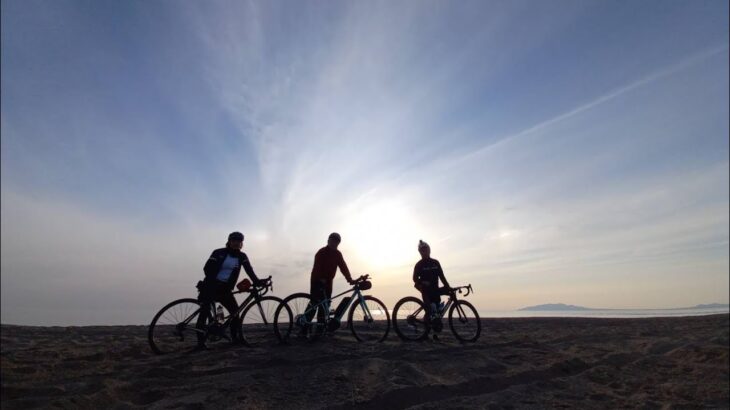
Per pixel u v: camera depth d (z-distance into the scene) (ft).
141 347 20.94
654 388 18.65
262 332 21.71
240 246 21.15
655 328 37.47
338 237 22.99
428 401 14.79
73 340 26.04
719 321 42.27
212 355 18.70
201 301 20.08
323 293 22.09
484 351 22.16
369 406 13.98
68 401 12.86
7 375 15.76
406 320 23.94
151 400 13.99
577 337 30.99
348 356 19.02
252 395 14.12
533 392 16.88
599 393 17.61
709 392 18.08
